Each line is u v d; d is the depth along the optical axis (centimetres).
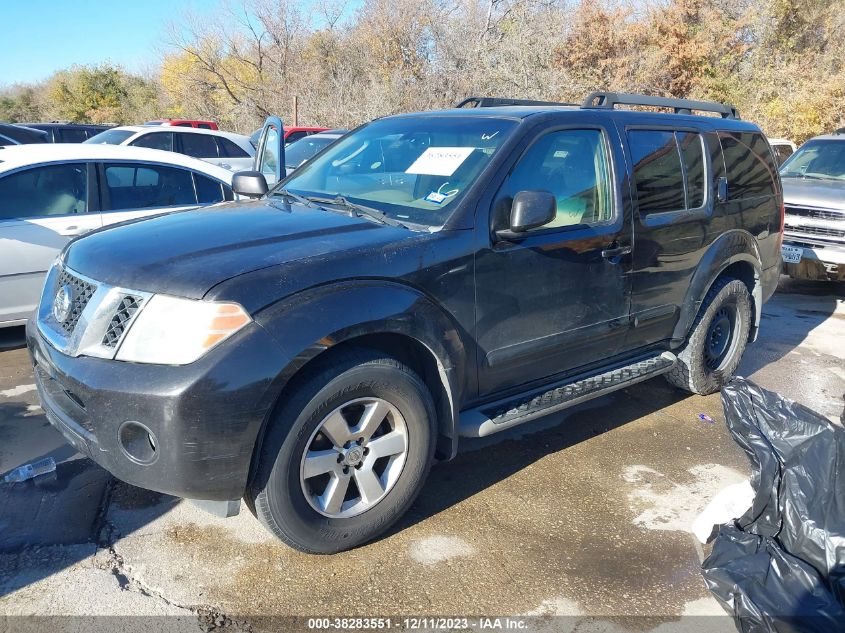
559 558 303
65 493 339
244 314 254
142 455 257
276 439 264
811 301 801
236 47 2931
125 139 1181
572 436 426
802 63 2369
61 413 288
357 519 295
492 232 324
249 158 1270
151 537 307
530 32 2339
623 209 384
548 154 358
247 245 288
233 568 288
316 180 401
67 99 3894
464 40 2511
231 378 248
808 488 277
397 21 2614
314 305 265
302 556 297
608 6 2375
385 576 287
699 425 447
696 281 438
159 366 251
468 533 319
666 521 335
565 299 358
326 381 270
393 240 300
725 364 492
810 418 294
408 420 299
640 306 404
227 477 256
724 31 2331
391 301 284
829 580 259
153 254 283
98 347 266
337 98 2531
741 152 482
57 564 286
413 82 2530
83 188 556
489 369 333
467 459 392
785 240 786
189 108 3123
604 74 2267
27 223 521
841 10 2466
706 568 282
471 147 352
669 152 425
